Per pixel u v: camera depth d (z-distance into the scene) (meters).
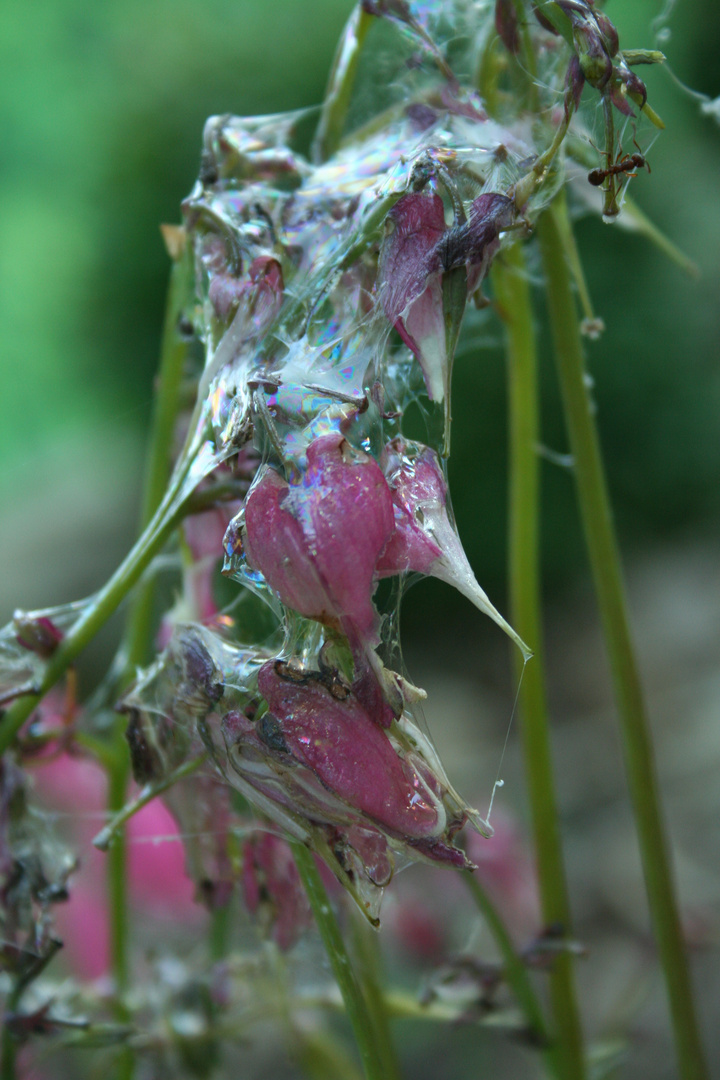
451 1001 0.31
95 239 1.33
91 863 0.38
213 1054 0.31
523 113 0.26
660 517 1.26
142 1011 0.34
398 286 0.24
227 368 0.25
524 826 0.64
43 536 1.43
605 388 1.22
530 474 0.29
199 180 0.26
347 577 0.23
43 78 2.39
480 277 0.24
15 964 0.28
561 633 1.14
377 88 0.29
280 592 0.23
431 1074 0.53
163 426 0.28
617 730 0.94
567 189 0.29
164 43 1.24
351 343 0.24
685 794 0.79
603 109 0.24
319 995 0.31
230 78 1.21
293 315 0.25
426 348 0.24
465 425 1.15
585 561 1.19
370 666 0.23
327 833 0.24
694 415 1.22
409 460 0.24
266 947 0.30
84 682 1.06
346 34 0.27
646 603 1.14
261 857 0.27
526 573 0.29
